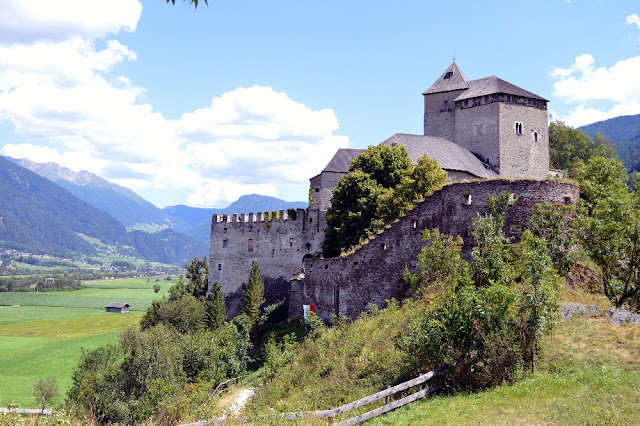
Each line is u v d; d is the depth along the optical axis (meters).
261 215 92.06
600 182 50.28
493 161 91.62
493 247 35.44
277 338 65.44
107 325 151.38
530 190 43.75
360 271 53.47
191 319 85.00
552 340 30.39
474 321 28.69
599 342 29.48
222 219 95.81
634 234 38.25
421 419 24.50
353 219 67.12
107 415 47.75
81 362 79.50
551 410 23.34
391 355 34.53
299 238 88.50
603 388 24.78
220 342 66.38
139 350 57.00
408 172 60.97
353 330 43.28
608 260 38.72
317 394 34.16
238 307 91.94
